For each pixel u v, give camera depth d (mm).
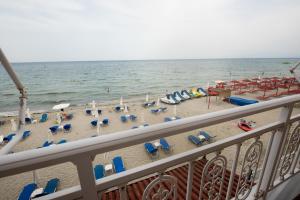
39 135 11875
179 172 4980
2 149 1140
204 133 10141
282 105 1199
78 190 636
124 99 27875
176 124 770
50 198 582
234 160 1192
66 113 17078
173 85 41031
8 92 34625
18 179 7035
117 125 13586
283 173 1789
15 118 16281
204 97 22641
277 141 1426
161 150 9125
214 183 1170
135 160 8242
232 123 12133
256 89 24438
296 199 1866
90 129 12852
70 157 560
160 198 933
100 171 6801
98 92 34750
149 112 16938
